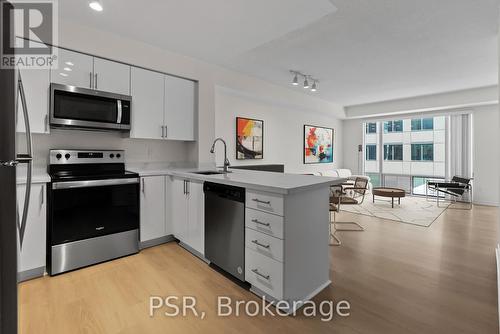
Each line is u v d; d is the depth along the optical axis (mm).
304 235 1810
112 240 2473
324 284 2014
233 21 2432
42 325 1527
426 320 1584
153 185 2785
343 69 3844
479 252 2688
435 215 4375
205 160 3441
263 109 5137
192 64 3328
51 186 2141
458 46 3023
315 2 2131
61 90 2273
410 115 6273
